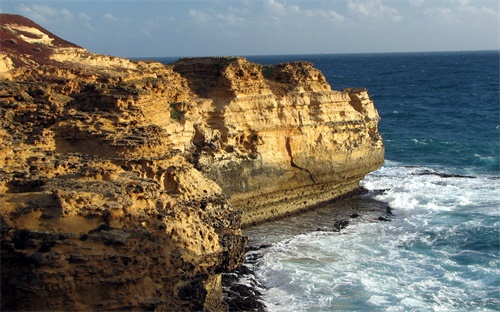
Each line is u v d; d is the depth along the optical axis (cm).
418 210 5272
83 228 2294
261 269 3959
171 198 2961
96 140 3275
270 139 5403
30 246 2142
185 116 4712
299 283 3706
